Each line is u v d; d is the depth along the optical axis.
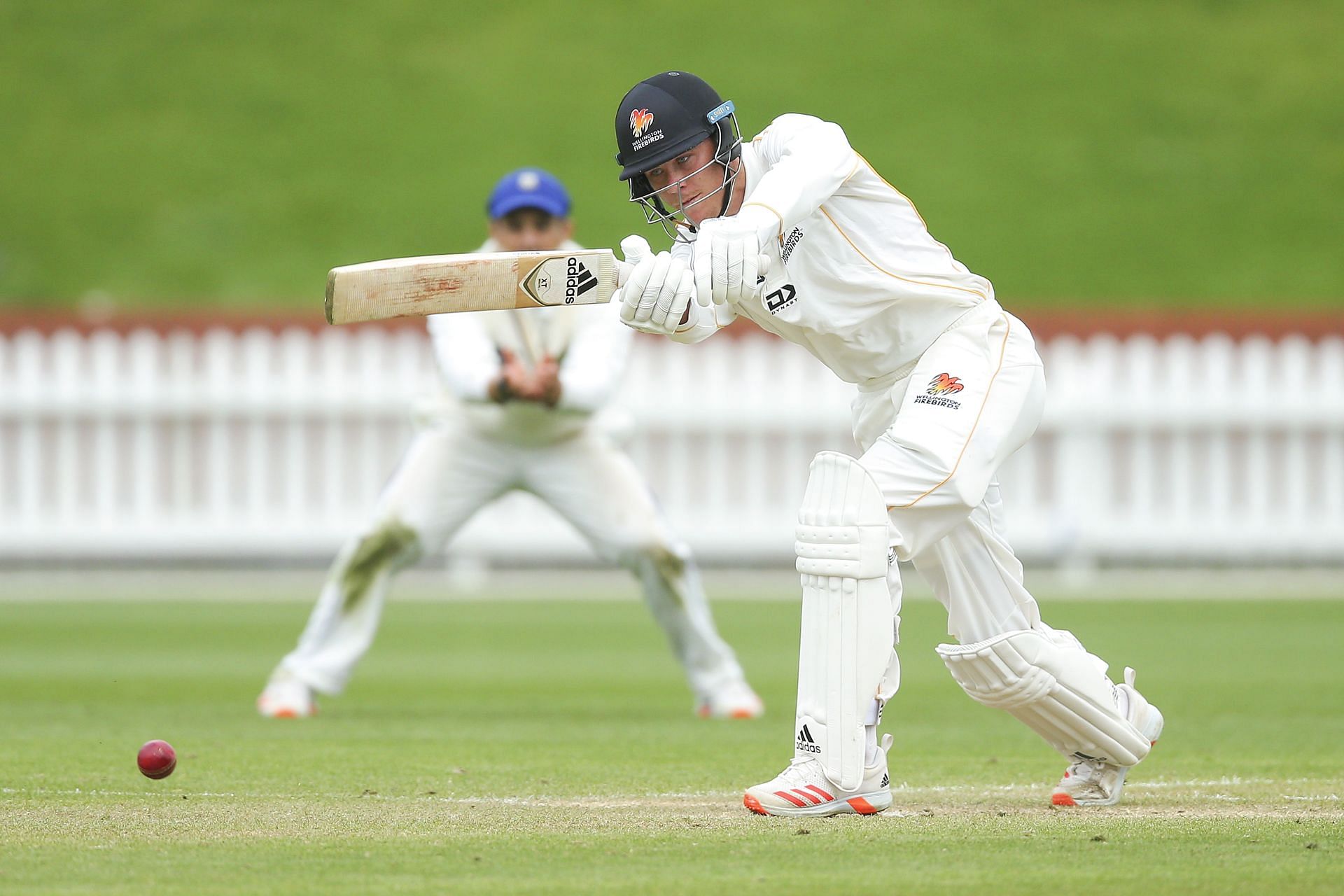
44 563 48.88
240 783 15.23
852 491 13.02
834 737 13.16
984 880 10.40
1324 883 10.30
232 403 47.81
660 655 31.81
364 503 48.22
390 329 47.75
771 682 27.69
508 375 21.91
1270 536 47.69
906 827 12.52
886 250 13.86
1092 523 47.59
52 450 48.19
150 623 36.97
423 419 23.11
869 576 13.06
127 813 13.22
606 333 22.52
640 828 12.46
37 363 47.84
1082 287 64.38
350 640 22.70
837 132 13.67
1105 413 47.34
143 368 47.94
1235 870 10.72
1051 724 14.01
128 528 48.12
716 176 13.59
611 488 22.77
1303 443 47.59
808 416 47.47
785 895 9.95
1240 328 47.34
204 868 10.82
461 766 16.64
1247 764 17.05
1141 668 28.48
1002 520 14.45
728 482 48.22
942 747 18.88
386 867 10.88
